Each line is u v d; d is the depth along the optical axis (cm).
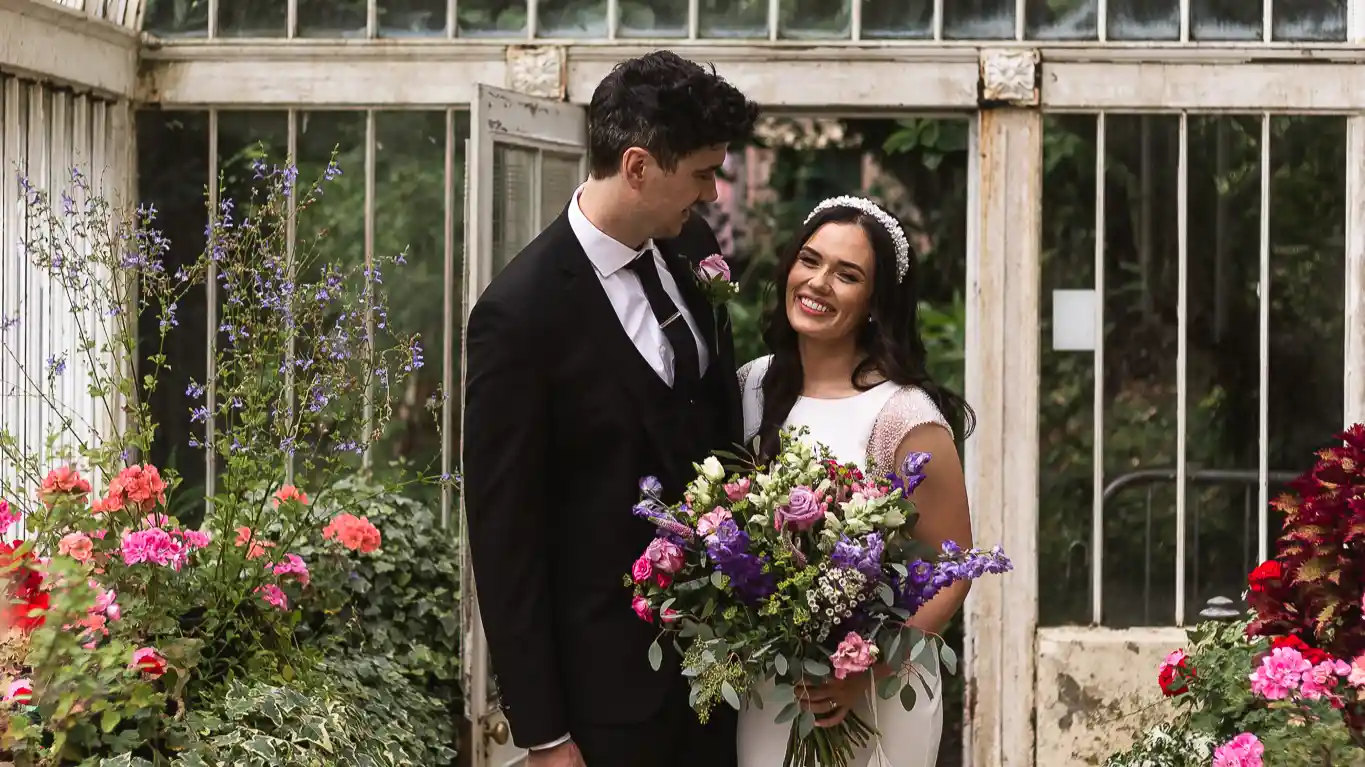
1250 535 434
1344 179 429
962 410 296
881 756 276
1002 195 433
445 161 440
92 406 411
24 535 371
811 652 254
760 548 250
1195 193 432
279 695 305
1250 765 296
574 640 264
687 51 432
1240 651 330
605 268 266
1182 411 433
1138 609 436
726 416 284
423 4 438
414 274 440
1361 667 302
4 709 254
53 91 399
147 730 281
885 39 431
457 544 418
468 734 404
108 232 395
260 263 371
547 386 259
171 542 306
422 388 439
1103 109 430
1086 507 437
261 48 435
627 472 264
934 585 248
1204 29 429
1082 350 435
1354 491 322
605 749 262
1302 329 431
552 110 417
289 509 341
